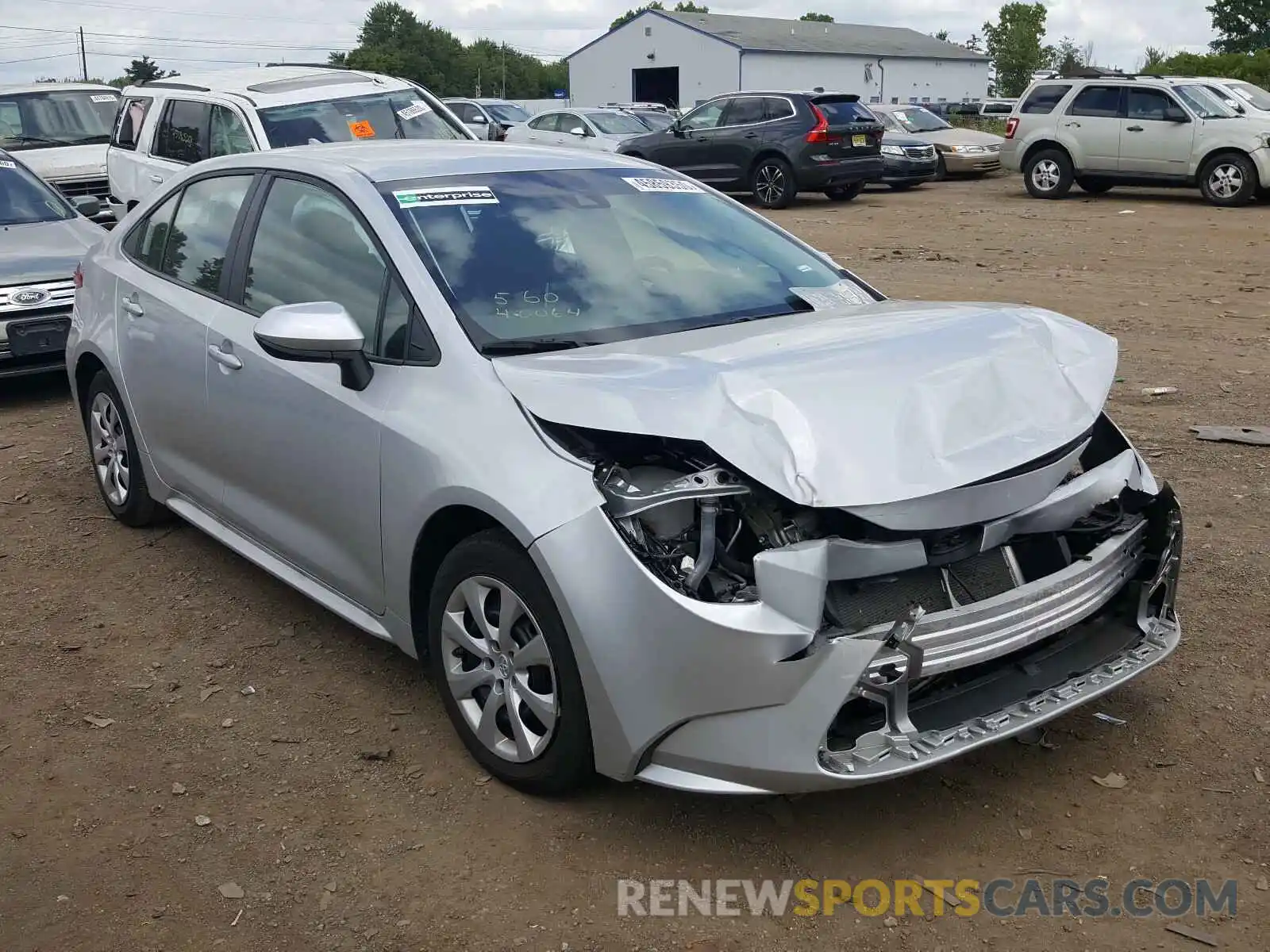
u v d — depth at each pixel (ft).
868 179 67.51
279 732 12.74
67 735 12.80
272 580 16.78
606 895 10.08
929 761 9.72
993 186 76.84
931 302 13.83
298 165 14.66
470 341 11.76
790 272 14.46
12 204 29.35
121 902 10.13
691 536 10.14
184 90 35.63
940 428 10.19
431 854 10.67
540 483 10.41
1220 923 9.57
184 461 16.31
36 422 25.34
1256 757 11.78
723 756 9.73
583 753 10.61
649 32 201.77
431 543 11.86
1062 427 10.75
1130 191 70.23
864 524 9.87
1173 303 34.99
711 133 67.51
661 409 10.05
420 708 13.17
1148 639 11.76
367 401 12.30
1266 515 18.01
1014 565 10.96
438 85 399.03
